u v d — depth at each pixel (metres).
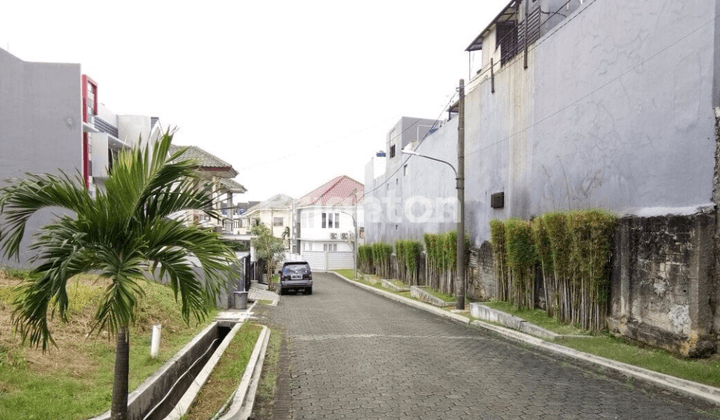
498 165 17.38
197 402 6.38
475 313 15.12
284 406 6.33
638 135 9.83
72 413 4.98
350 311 17.88
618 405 6.12
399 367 8.41
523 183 15.37
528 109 15.09
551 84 13.65
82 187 4.20
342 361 9.02
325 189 58.25
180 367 8.15
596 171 11.36
